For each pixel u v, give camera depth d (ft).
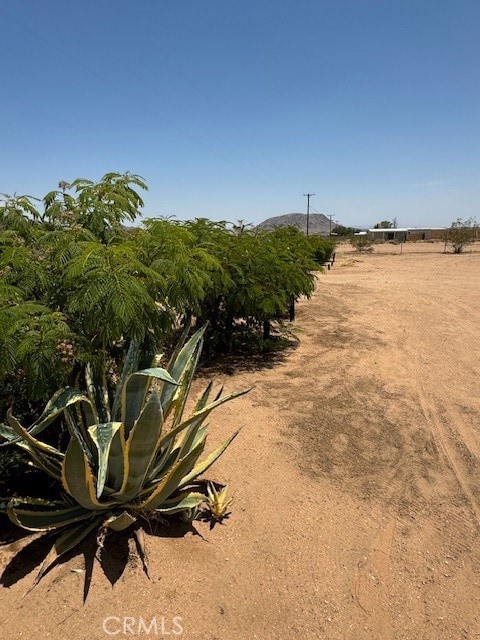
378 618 8.70
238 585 9.23
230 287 22.27
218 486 12.54
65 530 10.12
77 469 8.60
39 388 9.24
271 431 15.98
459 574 9.86
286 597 9.04
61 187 13.83
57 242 12.03
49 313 10.68
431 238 271.08
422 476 13.62
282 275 24.67
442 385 21.29
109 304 10.11
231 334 25.77
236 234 27.91
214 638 8.08
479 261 102.01
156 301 13.38
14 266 11.49
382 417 17.52
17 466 12.04
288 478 13.12
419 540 10.85
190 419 9.72
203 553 9.98
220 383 20.75
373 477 13.43
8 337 9.37
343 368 23.22
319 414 17.54
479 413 18.22
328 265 91.25
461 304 43.73
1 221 13.44
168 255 14.49
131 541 10.02
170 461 11.16
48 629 8.02
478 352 27.12
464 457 14.82
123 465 9.52
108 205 13.88
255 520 11.20
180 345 12.23
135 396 10.57
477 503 12.41
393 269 86.99
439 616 8.80
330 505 12.00
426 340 29.73
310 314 37.63
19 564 9.39
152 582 9.10
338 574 9.68
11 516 8.66
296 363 23.94
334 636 8.29
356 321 35.04
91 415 10.62
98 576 9.14
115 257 11.00
